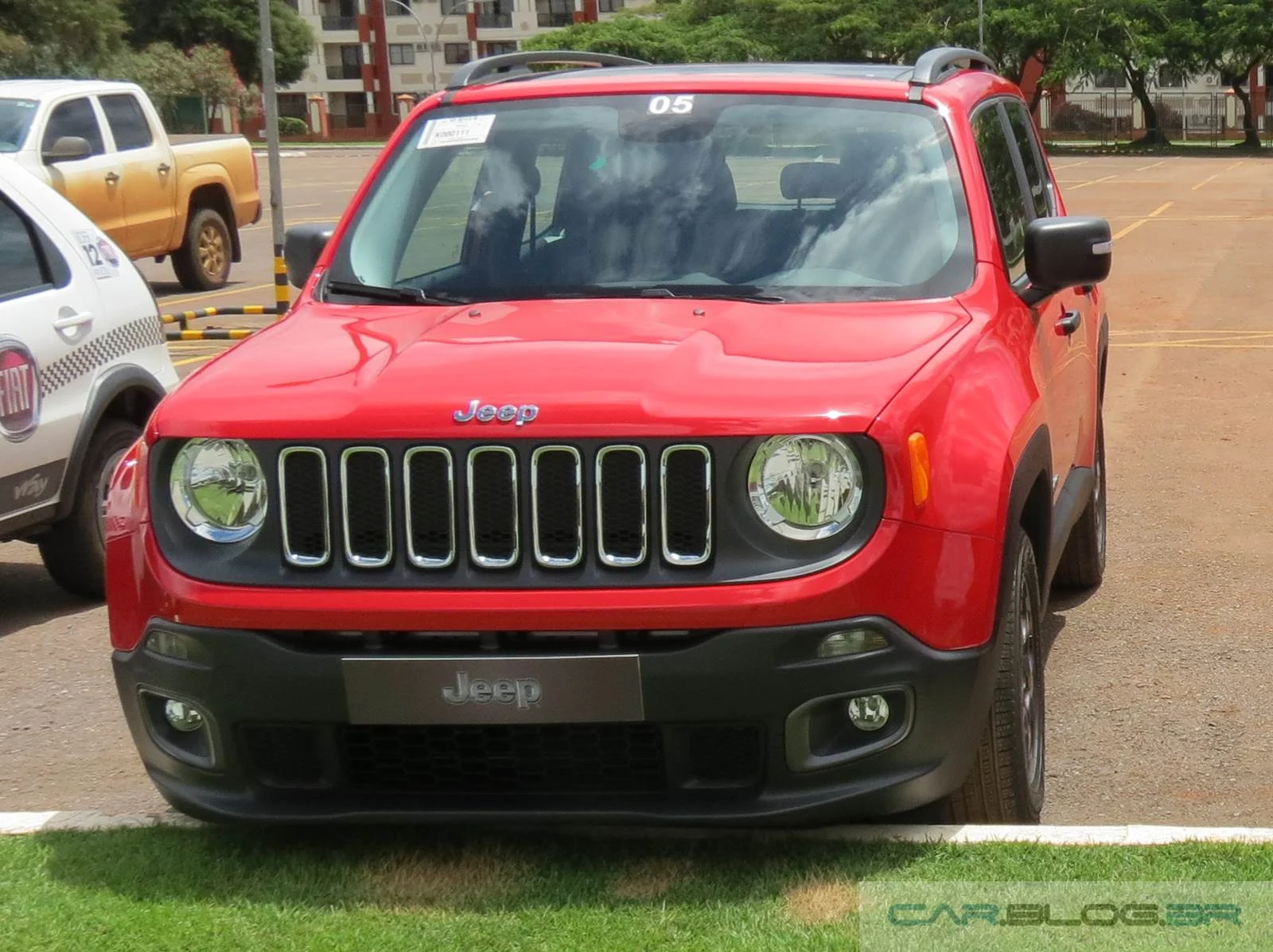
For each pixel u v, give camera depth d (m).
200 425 3.84
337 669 3.69
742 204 4.77
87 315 6.90
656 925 3.60
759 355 3.97
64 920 3.70
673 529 3.64
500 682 3.64
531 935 3.57
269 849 4.09
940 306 4.43
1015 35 66.50
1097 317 6.65
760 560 3.62
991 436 4.00
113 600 4.02
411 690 3.67
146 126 17.30
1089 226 4.69
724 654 3.59
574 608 3.60
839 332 4.16
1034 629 4.45
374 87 92.25
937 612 3.73
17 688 6.00
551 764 3.78
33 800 4.88
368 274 4.82
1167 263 20.38
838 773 3.72
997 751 4.06
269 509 3.77
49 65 46.75
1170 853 3.89
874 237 4.64
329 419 3.74
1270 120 77.38
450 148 5.09
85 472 6.90
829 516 3.65
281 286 16.14
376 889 3.84
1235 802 4.68
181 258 18.28
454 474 3.68
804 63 5.60
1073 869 3.82
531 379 3.80
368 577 3.71
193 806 3.94
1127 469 9.25
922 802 3.82
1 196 6.78
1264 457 9.45
